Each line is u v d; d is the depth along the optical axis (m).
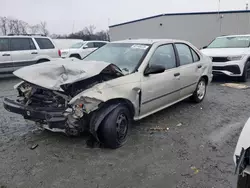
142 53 3.87
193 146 3.34
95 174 2.67
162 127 4.00
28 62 9.23
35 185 2.48
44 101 3.19
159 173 2.69
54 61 3.68
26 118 3.28
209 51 8.48
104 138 3.14
